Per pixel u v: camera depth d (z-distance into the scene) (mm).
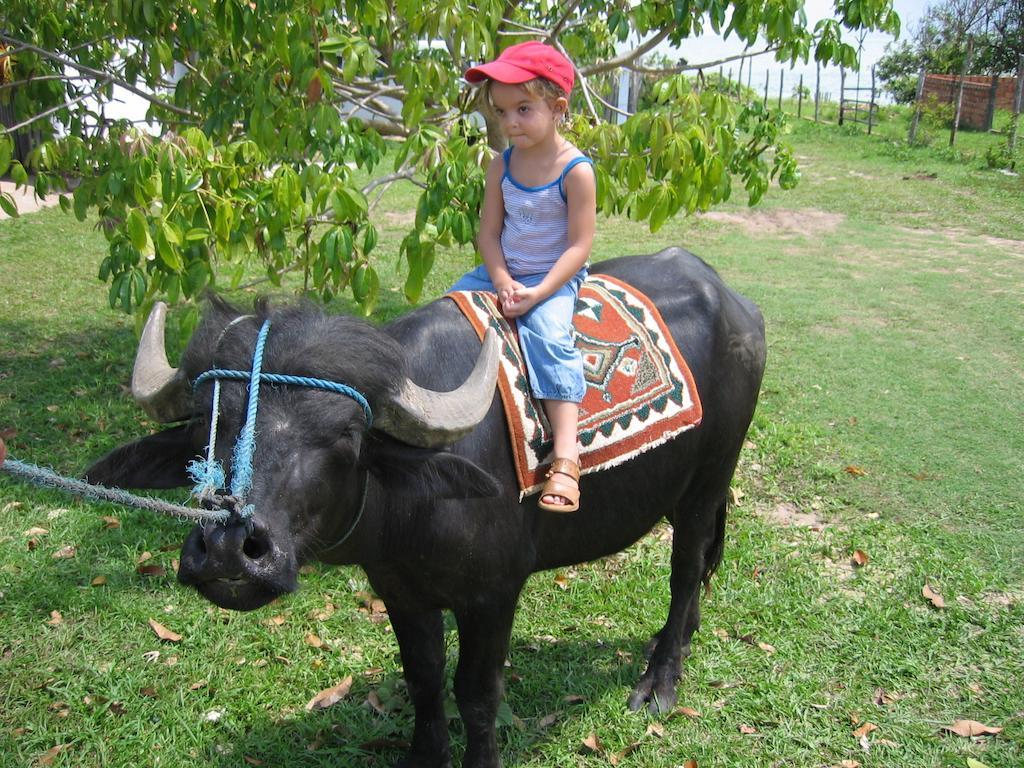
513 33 4914
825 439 5789
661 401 2967
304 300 2336
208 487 1948
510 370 2688
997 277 9992
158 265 4246
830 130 21109
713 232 11984
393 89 5512
